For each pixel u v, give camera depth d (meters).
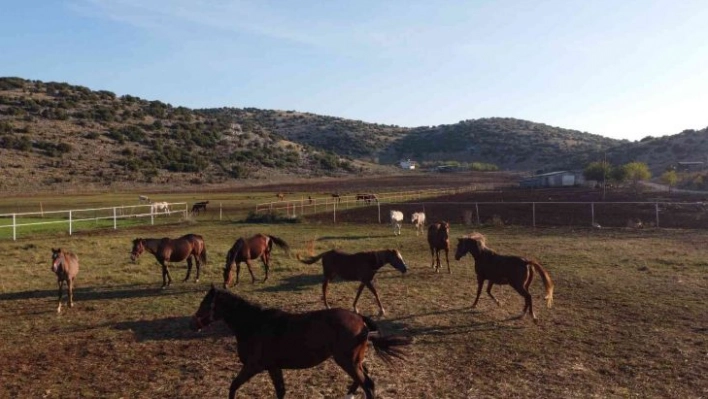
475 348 9.32
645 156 108.25
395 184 88.00
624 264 16.92
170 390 7.69
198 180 84.38
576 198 48.12
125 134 97.19
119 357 9.13
